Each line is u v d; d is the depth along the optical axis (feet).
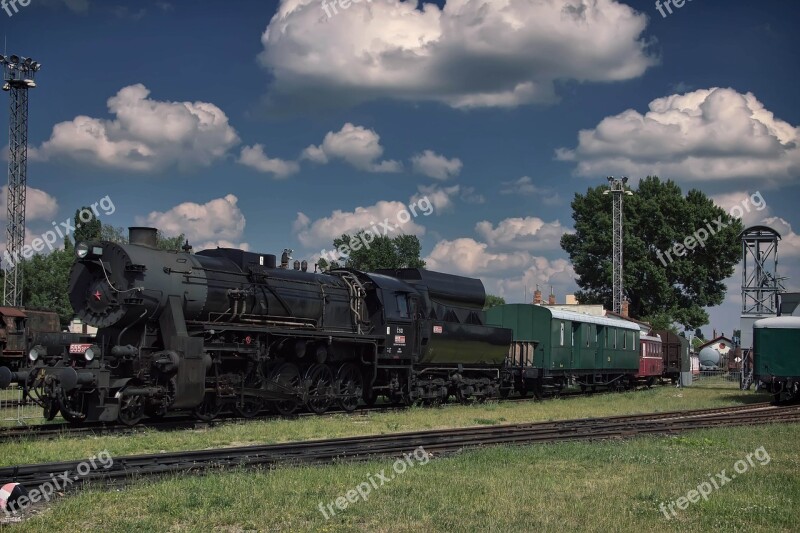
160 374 59.88
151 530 29.60
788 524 33.17
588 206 232.53
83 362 58.34
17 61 137.28
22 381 55.88
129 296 58.65
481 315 105.60
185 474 38.63
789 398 106.83
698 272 218.38
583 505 35.04
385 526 31.17
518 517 32.68
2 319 108.88
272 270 73.61
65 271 212.23
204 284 64.59
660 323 207.72
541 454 49.47
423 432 58.44
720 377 219.61
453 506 34.45
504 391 110.73
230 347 65.82
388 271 96.27
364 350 82.53
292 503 34.01
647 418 77.66
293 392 72.38
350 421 69.10
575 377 120.16
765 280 140.56
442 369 94.63
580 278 235.61
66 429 55.47
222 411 68.23
